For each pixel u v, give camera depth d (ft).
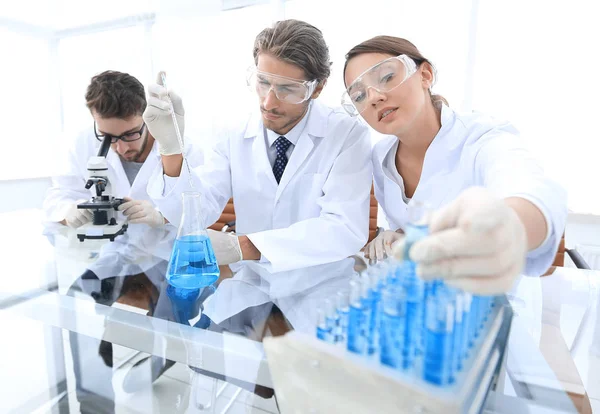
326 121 4.89
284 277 3.19
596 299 2.85
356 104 3.80
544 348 2.20
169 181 4.40
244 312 2.49
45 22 11.81
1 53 10.82
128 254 3.78
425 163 4.09
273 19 10.37
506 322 2.14
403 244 1.49
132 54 11.88
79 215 4.53
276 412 1.87
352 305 1.62
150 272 3.28
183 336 2.19
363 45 3.69
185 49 11.39
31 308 2.67
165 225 4.89
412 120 3.76
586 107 7.60
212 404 1.96
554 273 3.36
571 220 7.89
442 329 1.38
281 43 3.81
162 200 4.40
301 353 1.47
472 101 8.46
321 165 4.73
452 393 1.29
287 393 1.53
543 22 7.73
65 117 12.60
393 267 1.79
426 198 4.10
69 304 2.67
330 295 2.73
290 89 3.94
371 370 1.36
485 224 1.27
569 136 7.78
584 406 1.77
